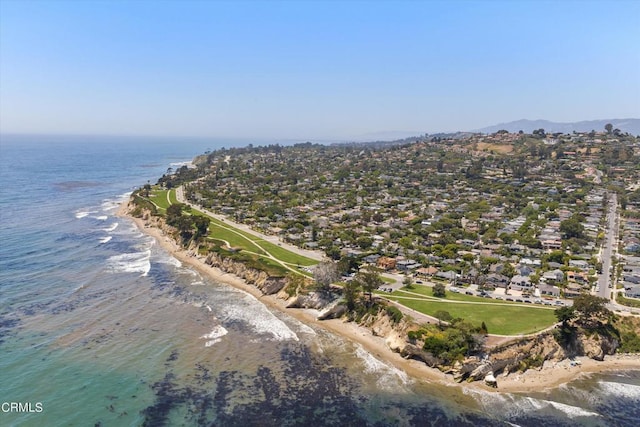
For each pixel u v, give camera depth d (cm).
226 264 13000
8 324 8631
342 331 9150
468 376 7350
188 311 9919
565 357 8031
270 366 7631
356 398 6769
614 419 6431
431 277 11794
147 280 11925
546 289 10538
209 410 6312
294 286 10925
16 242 14738
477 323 8500
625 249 14100
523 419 6372
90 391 6588
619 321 8681
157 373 7206
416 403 6694
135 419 6012
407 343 7994
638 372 7738
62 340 8125
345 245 14938
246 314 9869
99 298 10369
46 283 11081
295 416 6281
